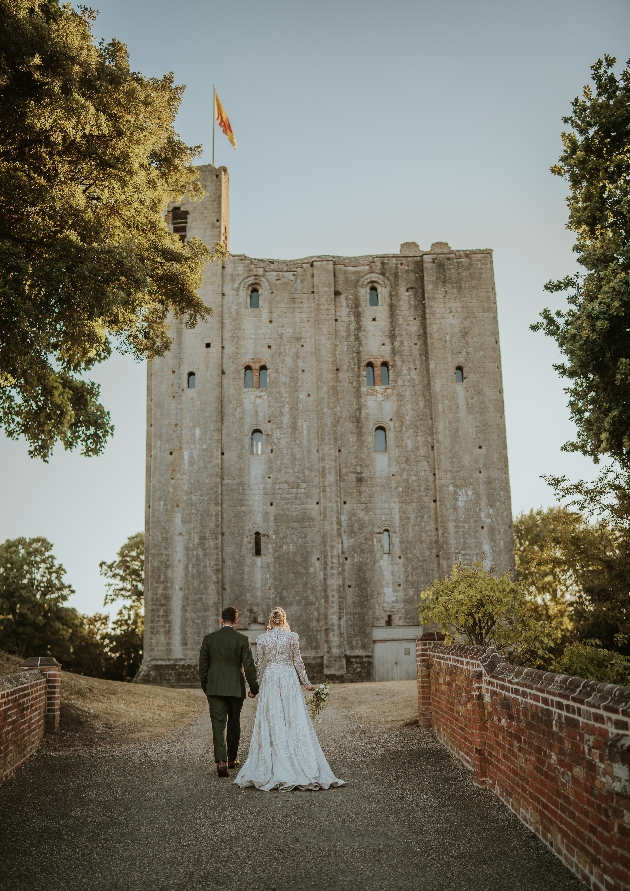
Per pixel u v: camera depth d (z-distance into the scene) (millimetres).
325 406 41562
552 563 36625
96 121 17703
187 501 40688
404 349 42906
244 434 41625
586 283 19266
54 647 59938
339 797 9547
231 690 11141
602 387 18859
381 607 40000
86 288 16391
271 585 40094
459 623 14812
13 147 17047
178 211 44344
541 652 14688
